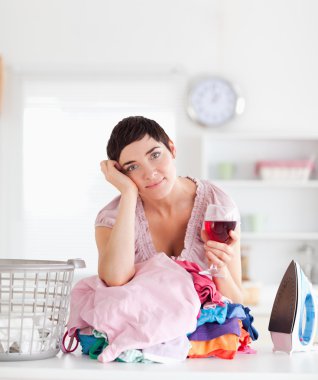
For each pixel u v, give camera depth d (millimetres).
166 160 1705
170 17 5211
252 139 5145
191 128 5172
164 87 5199
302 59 5176
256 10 5188
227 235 1691
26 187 5242
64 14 5211
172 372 1401
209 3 5199
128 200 1686
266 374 1411
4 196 5238
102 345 1575
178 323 1513
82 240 5207
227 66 5191
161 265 1620
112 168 1728
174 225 1816
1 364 1448
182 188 1824
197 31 5199
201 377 1402
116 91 5219
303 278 1732
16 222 5223
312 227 5129
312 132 5160
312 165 5023
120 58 5199
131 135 1685
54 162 5238
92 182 5227
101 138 5227
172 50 5195
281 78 5184
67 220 5227
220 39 5188
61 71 5195
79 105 5223
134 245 1761
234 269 1764
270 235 4914
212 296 1594
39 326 1509
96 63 5203
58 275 1514
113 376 1398
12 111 5227
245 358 1614
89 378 1400
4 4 5219
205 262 1786
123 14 5211
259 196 5137
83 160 5234
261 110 5172
